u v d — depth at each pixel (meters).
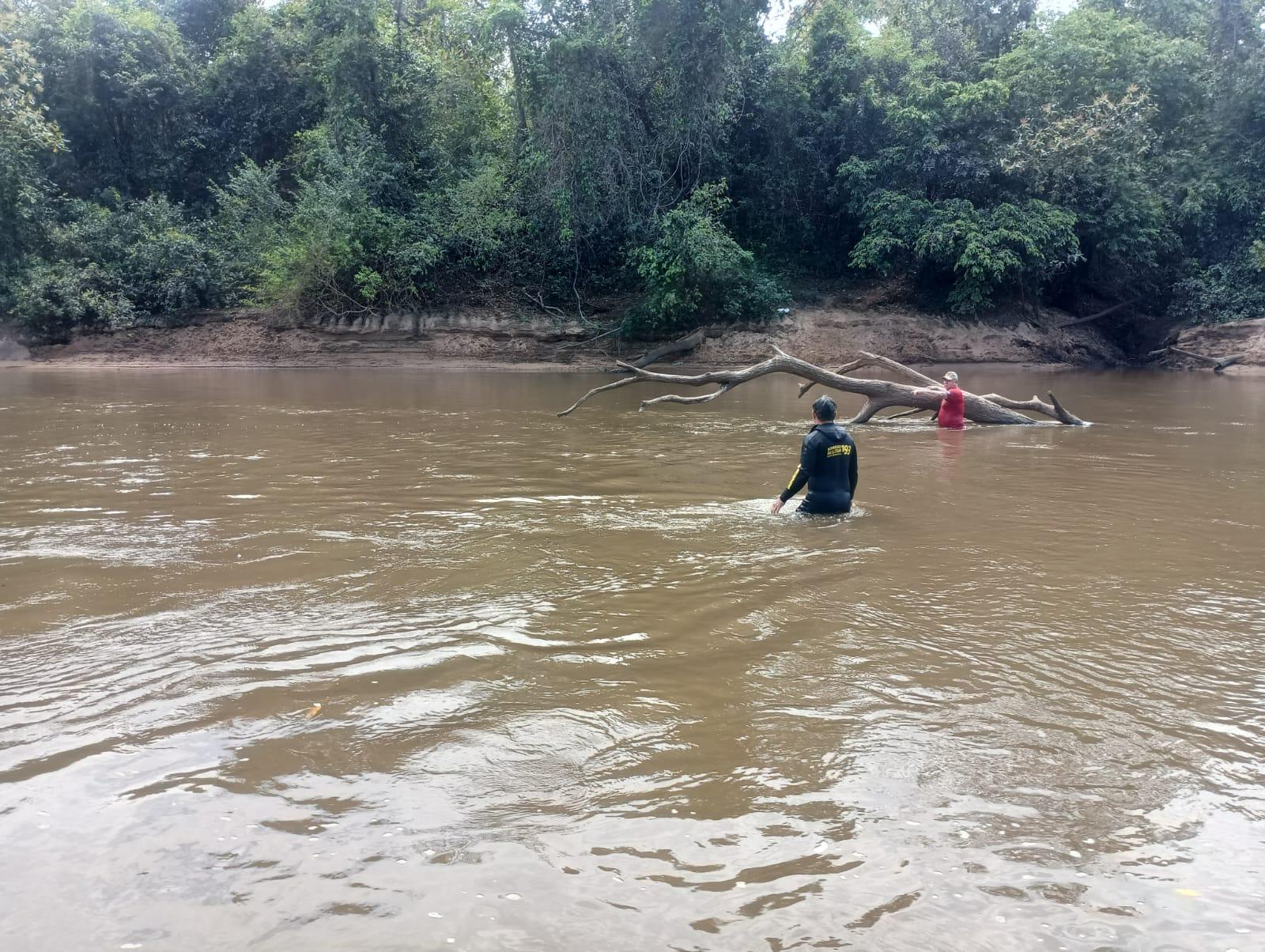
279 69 30.95
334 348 26.25
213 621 4.98
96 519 7.46
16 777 3.28
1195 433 13.25
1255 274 27.77
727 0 25.73
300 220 26.06
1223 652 4.57
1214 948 2.41
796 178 29.53
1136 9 33.22
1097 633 4.83
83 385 19.88
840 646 4.64
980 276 25.98
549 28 26.05
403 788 3.22
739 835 2.92
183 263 26.94
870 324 28.03
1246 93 27.97
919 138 27.12
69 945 2.40
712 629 4.89
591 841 2.88
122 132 30.33
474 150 29.47
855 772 3.33
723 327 27.36
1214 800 3.15
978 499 8.44
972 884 2.67
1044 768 3.37
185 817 3.02
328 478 9.29
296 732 3.64
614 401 17.64
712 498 8.45
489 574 5.91
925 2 32.03
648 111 27.16
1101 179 27.56
